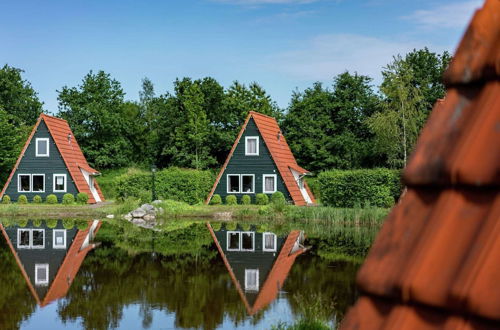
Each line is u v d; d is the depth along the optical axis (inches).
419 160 51.4
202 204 1375.5
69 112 2144.4
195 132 1975.9
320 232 930.7
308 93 2101.4
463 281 44.3
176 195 1359.5
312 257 665.6
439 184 49.6
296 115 1951.3
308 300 445.7
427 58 1952.5
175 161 2041.1
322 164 1910.7
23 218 1205.7
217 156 2092.8
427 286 45.9
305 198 1530.5
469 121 50.0
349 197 1154.7
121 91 2245.3
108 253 703.7
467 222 46.9
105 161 2084.2
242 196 1414.9
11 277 558.6
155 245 773.9
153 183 1346.0
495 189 46.9
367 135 1969.7
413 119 1579.7
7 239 839.7
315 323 336.8
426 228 48.8
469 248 45.6
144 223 1096.2
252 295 470.6
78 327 384.8
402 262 48.5
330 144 1910.7
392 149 1616.6
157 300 458.0
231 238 850.8
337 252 704.4
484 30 52.2
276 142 1483.8
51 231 946.1
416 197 51.2
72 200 1454.2
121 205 1275.8
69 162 1531.7
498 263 43.8
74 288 507.5
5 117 1877.5
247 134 1430.9
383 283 48.4
